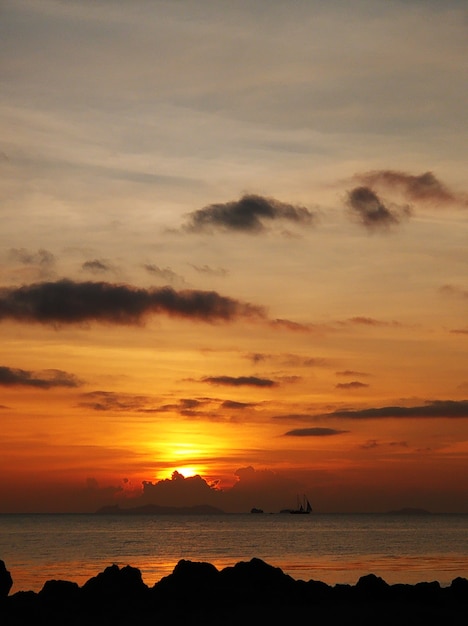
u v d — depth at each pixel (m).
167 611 34.75
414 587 39.81
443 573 74.69
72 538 164.00
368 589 39.22
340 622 33.09
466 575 72.38
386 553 107.81
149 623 32.59
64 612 34.41
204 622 32.91
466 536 171.88
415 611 35.50
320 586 39.72
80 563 89.56
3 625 32.34
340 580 67.44
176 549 120.56
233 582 38.56
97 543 141.00
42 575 73.00
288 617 33.97
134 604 35.62
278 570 40.47
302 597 37.69
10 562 91.00
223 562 91.38
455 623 33.31
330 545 132.12
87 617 33.66
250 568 39.75
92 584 37.38
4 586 37.34
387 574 73.38
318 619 33.59
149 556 102.88
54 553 109.75
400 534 185.62
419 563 88.38
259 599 37.25
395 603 37.59
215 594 36.94
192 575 37.69
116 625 32.19
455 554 105.75
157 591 36.94
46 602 35.59
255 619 33.44
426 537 166.25
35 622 32.78
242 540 153.38
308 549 119.44
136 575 38.44
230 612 34.88
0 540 152.38
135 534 189.38
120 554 106.69
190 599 36.16
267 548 122.00
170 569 80.38
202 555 105.88
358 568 80.56
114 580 37.50
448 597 38.59
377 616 34.31
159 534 189.00
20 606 34.84
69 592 36.75
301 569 79.12
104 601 35.81
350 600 38.19
